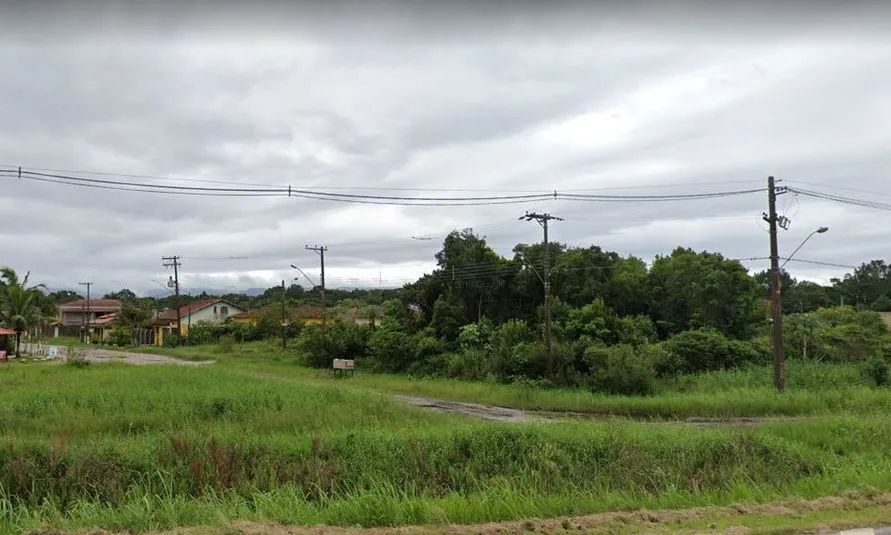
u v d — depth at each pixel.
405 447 12.37
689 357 36.50
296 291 111.88
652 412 25.61
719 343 36.84
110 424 15.68
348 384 34.03
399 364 43.91
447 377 39.22
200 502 8.77
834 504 8.27
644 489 10.38
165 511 7.75
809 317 47.62
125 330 81.69
